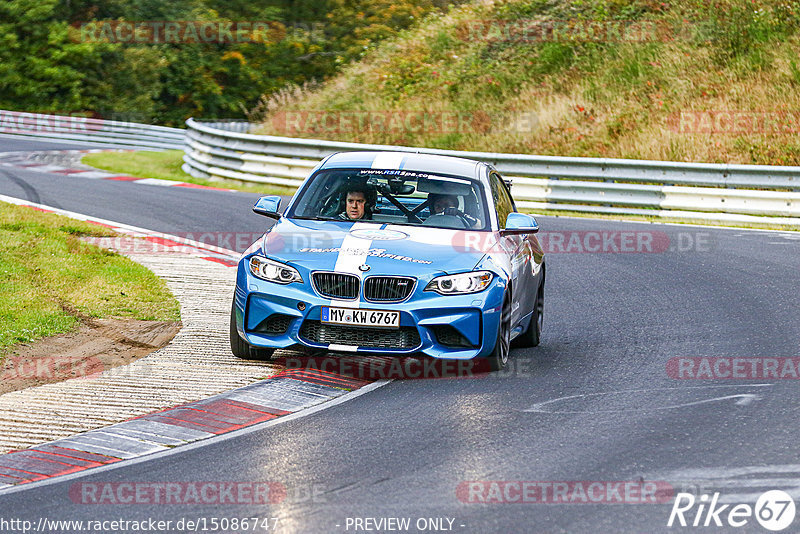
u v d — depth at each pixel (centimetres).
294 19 19038
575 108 9600
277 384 2677
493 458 2086
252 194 7156
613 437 2241
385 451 2131
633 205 6725
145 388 2612
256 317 2795
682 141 8581
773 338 3325
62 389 2591
